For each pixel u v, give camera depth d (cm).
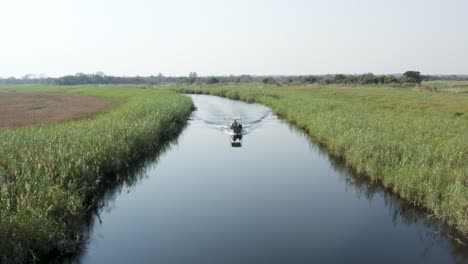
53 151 1411
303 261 933
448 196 1159
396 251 986
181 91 8481
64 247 965
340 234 1088
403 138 1912
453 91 6088
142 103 3916
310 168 1823
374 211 1269
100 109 4172
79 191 1252
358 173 1630
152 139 2248
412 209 1252
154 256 970
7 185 1051
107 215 1252
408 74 10400
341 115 2794
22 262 863
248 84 10806
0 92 8300
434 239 1059
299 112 3375
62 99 5966
